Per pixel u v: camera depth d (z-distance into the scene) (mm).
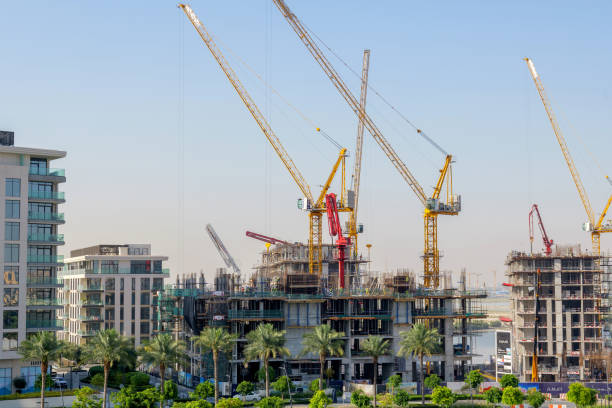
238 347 194125
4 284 155500
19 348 153125
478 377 165875
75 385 176875
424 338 166250
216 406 134625
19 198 158500
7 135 165125
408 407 155875
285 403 163125
